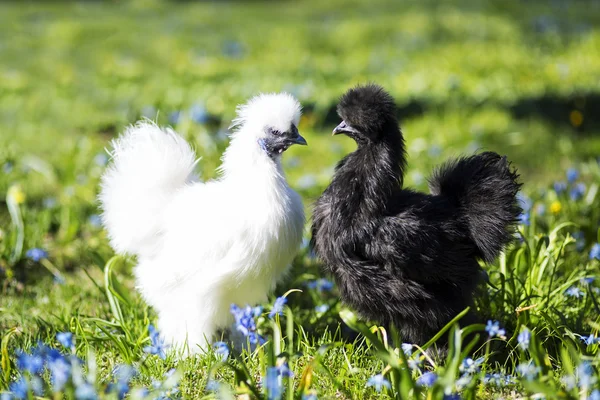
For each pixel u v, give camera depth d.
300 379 5.25
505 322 6.05
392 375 4.92
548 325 5.73
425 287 5.38
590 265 7.05
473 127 11.80
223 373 5.39
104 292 6.55
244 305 5.89
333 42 18.52
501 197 5.38
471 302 5.67
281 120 5.52
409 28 19.19
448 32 19.06
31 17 21.77
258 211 5.46
